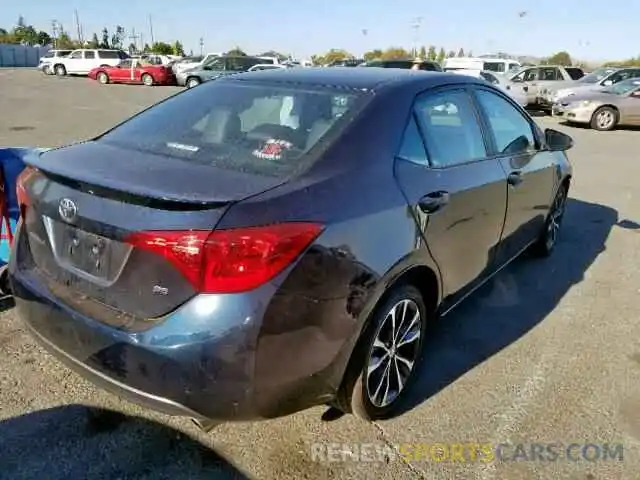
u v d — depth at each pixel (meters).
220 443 2.56
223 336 1.91
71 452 2.46
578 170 9.47
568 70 20.22
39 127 12.30
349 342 2.28
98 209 2.09
